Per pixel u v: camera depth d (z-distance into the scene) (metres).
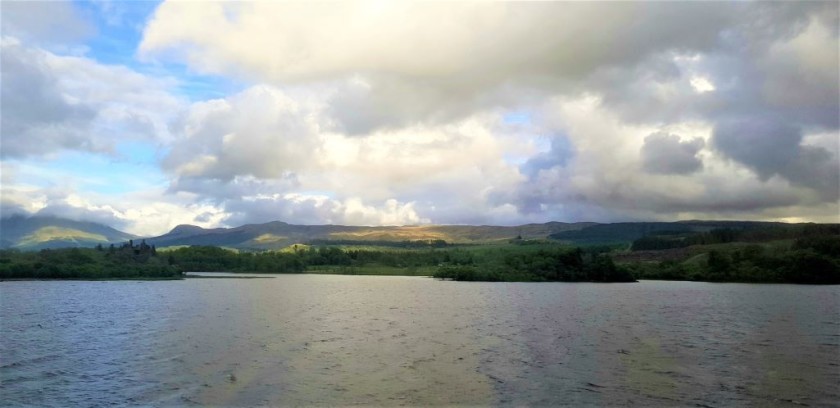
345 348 56.56
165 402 36.66
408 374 44.66
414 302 123.25
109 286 191.88
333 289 181.38
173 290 170.88
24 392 39.00
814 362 50.28
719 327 75.81
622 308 106.44
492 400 37.38
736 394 39.31
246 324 78.00
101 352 53.88
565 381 42.66
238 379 42.72
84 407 35.56
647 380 43.09
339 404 36.31
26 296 138.25
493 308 106.94
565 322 81.88
